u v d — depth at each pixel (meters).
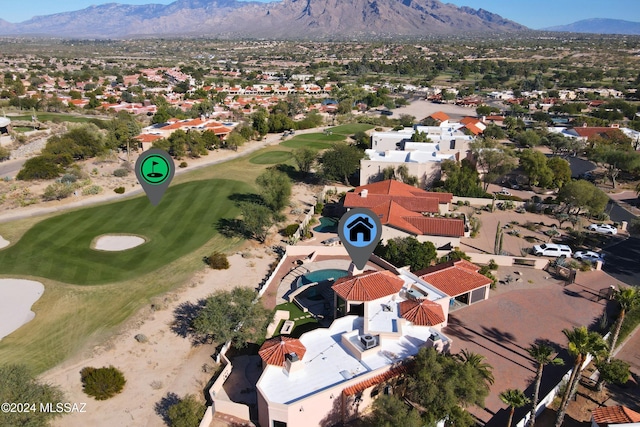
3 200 87.88
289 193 80.38
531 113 193.12
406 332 42.16
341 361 38.41
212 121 156.50
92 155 120.81
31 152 125.56
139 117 172.00
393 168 93.12
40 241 70.06
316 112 194.88
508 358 43.44
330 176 99.69
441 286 50.25
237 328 45.34
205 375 42.72
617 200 92.12
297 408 33.41
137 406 38.84
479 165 100.12
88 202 88.25
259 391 34.66
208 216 81.69
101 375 40.19
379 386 36.94
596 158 108.00
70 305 53.53
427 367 35.50
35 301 54.12
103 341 47.34
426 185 94.12
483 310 51.34
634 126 153.75
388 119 184.00
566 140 126.81
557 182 95.25
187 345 47.09
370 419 36.47
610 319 50.06
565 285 57.22
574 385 35.22
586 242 70.94
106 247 68.69
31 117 169.25
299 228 74.88
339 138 152.38
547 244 66.44
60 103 186.25
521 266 62.31
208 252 68.06
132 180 103.19
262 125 151.62
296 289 56.34
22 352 45.22
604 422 34.38
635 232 70.44
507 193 94.25
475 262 63.31
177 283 59.12
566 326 48.69
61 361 44.22
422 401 34.53
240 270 62.81
